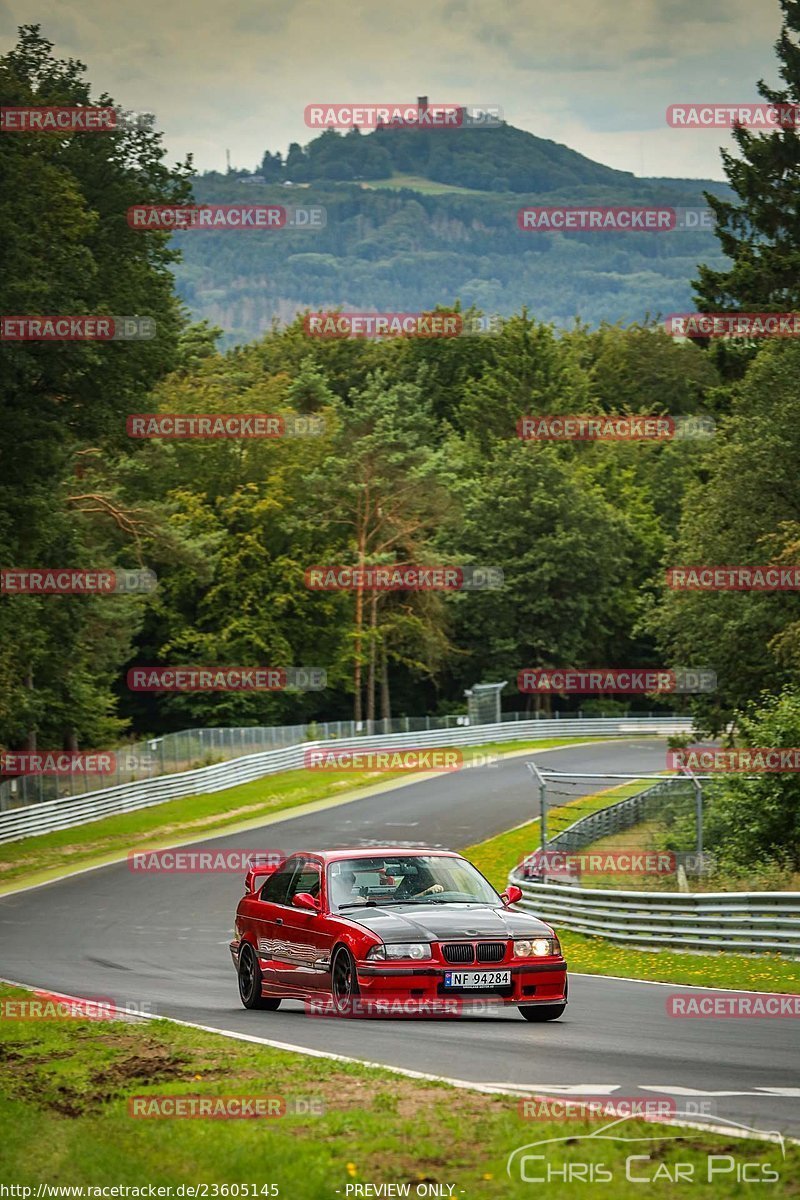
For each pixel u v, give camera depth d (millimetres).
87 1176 8406
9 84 42750
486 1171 8195
